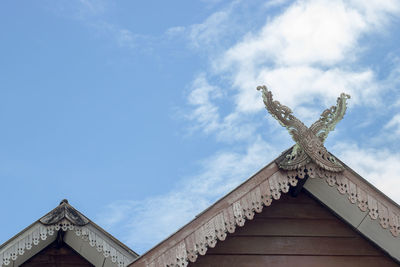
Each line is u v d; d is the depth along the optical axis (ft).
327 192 49.49
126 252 49.29
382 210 47.19
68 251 52.90
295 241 49.32
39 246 51.90
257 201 45.83
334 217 50.57
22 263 52.16
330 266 49.08
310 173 46.80
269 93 47.57
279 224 49.60
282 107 47.37
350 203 49.06
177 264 43.55
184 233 44.32
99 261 51.96
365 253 49.90
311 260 48.96
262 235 49.14
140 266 43.19
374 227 49.34
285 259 48.67
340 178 47.26
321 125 47.52
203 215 44.93
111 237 49.37
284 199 50.44
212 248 48.19
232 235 48.80
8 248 47.16
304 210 50.31
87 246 51.16
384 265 49.85
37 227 48.21
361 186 47.47
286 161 46.80
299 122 47.34
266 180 46.39
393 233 46.83
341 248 49.70
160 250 43.73
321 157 46.98
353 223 50.03
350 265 49.39
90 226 49.32
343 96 48.16
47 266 52.31
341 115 47.85
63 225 48.67
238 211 45.34
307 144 47.01
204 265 47.73
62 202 49.44
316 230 49.88
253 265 48.21
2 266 46.73
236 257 48.24
